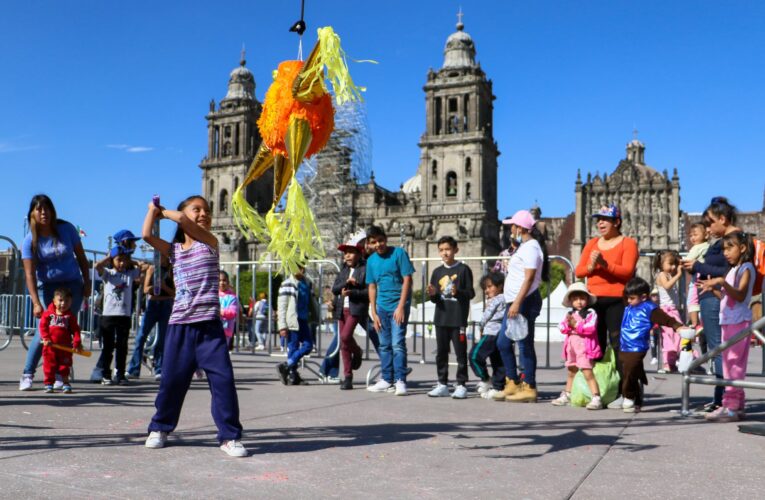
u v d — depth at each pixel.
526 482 4.10
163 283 10.56
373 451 4.97
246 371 12.19
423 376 11.87
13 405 7.02
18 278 12.29
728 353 7.24
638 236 80.50
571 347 8.02
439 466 4.51
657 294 15.42
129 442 5.13
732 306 7.18
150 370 11.34
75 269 8.70
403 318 9.13
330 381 10.60
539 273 8.31
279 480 4.05
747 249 7.10
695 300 11.74
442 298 8.88
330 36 3.49
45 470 4.11
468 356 9.51
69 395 8.14
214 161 92.25
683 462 4.77
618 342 7.82
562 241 91.56
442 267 9.08
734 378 7.20
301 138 3.71
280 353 17.00
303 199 3.70
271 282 15.82
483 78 83.62
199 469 4.29
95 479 3.94
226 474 4.18
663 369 13.47
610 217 8.15
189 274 4.96
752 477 4.33
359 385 10.34
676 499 3.77
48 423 5.94
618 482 4.13
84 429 5.68
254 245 76.62
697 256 10.76
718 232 7.58
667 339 13.30
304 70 3.61
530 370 8.46
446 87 82.88
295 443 5.26
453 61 83.81
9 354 15.12
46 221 8.45
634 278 7.85
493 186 85.69
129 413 6.69
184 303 4.92
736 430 6.28
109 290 9.77
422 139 83.06
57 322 8.47
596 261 7.94
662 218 80.00
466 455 4.89
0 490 3.60
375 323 9.36
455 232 81.31
